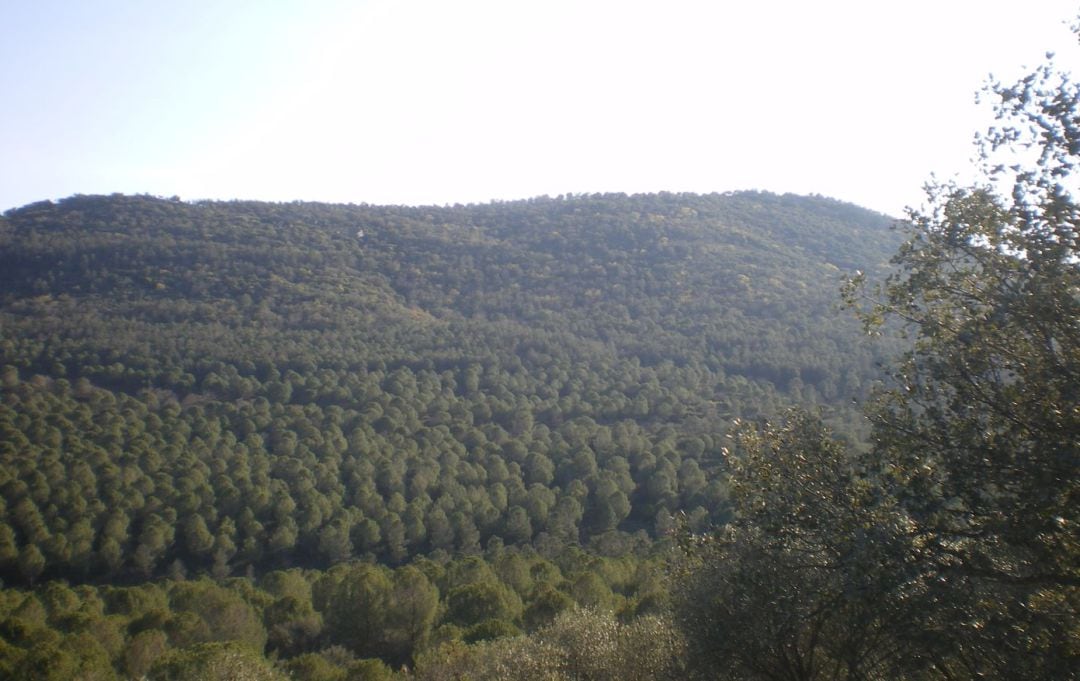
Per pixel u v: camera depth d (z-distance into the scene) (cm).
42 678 1762
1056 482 561
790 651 796
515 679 1230
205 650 1786
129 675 1991
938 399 672
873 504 665
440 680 1580
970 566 609
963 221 670
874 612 651
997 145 659
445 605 2498
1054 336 610
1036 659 579
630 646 1141
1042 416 588
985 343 641
